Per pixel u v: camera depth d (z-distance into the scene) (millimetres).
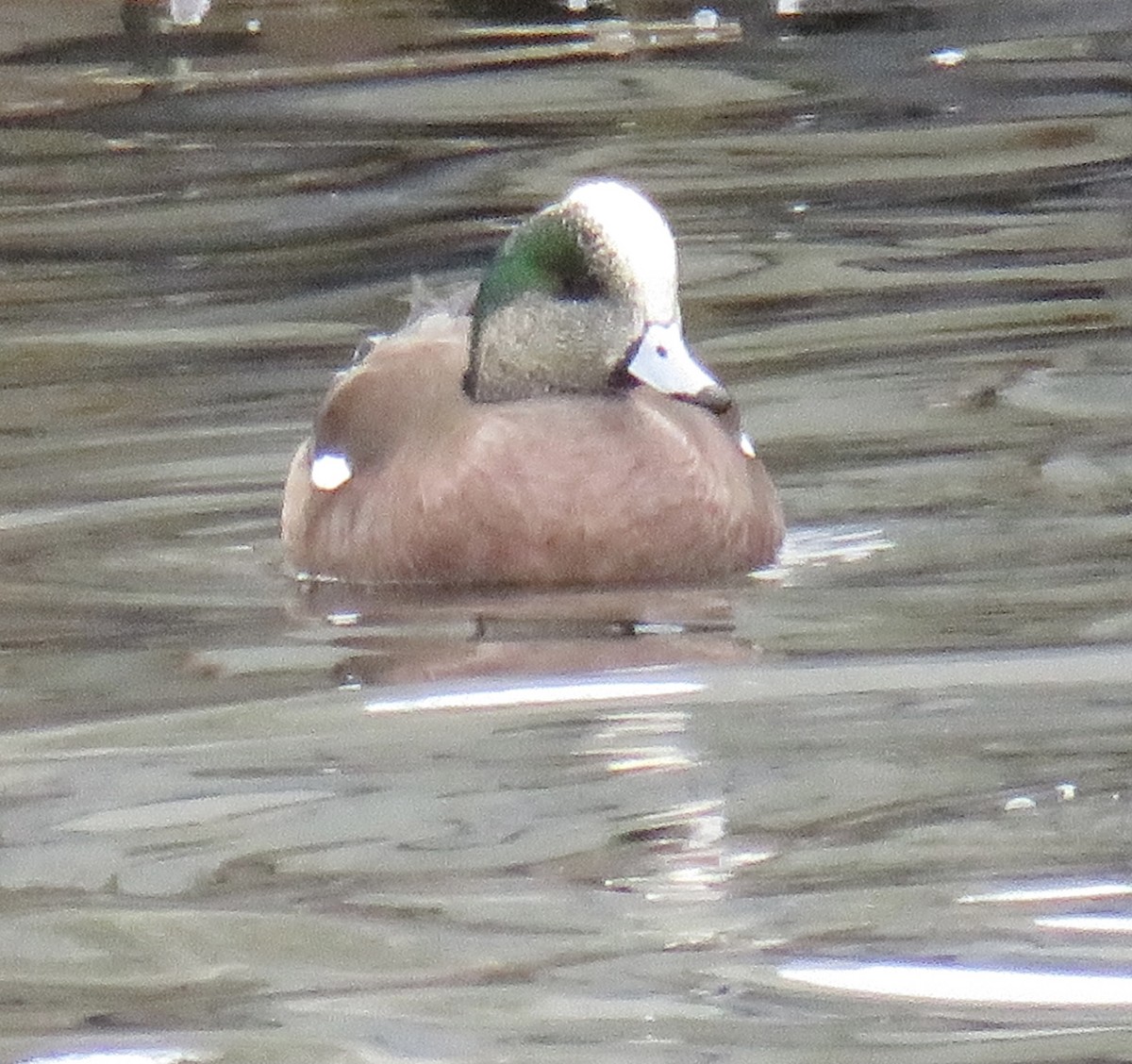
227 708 10188
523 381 11898
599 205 11859
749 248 17969
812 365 15141
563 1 25922
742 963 7934
